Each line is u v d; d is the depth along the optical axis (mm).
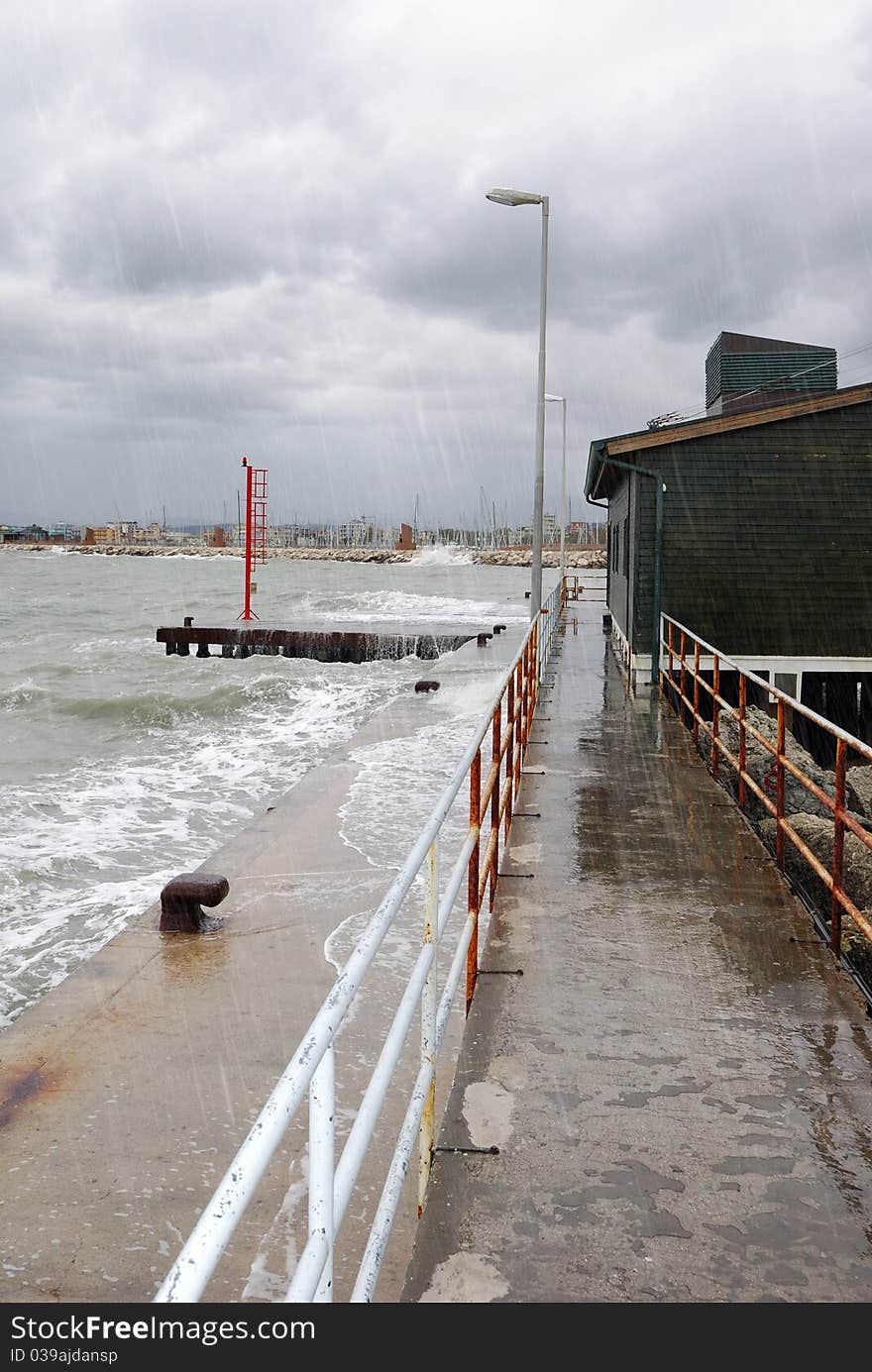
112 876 9711
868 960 5773
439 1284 2977
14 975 7297
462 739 13148
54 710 23172
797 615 17172
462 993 5223
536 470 21062
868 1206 3387
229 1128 4098
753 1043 4594
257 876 7500
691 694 17188
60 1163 3855
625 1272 3037
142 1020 5090
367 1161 3818
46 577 116562
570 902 6613
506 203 20688
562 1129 3840
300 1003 5289
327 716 20734
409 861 2959
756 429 17078
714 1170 3582
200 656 34094
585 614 38062
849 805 12484
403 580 107312
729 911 6453
